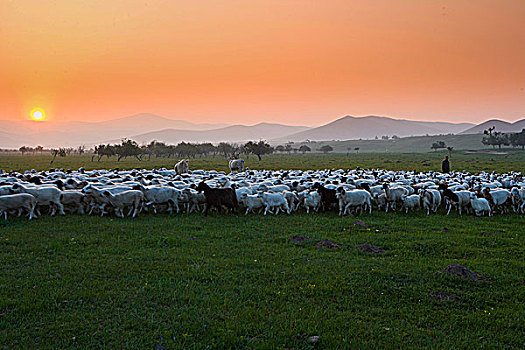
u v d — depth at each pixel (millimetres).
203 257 12312
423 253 13297
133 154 122000
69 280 10047
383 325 8328
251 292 9695
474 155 144125
